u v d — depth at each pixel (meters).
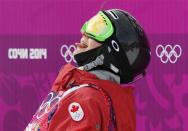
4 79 8.47
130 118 4.08
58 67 8.45
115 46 4.11
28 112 8.48
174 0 8.41
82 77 3.94
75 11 8.41
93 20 4.21
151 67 8.43
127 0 8.39
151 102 8.41
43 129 3.82
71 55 8.43
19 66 8.45
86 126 3.63
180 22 8.41
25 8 8.45
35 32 8.45
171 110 8.41
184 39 8.41
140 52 4.23
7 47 8.45
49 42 8.45
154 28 8.42
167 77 8.42
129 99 4.09
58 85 4.05
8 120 8.47
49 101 3.98
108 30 4.11
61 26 8.43
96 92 3.80
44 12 8.45
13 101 8.45
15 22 8.45
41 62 8.46
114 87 3.95
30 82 8.46
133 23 4.25
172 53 8.43
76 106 3.70
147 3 8.41
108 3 8.38
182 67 8.42
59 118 3.73
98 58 4.11
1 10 8.45
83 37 4.22
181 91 8.41
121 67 4.16
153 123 8.43
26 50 8.45
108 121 3.79
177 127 8.42
